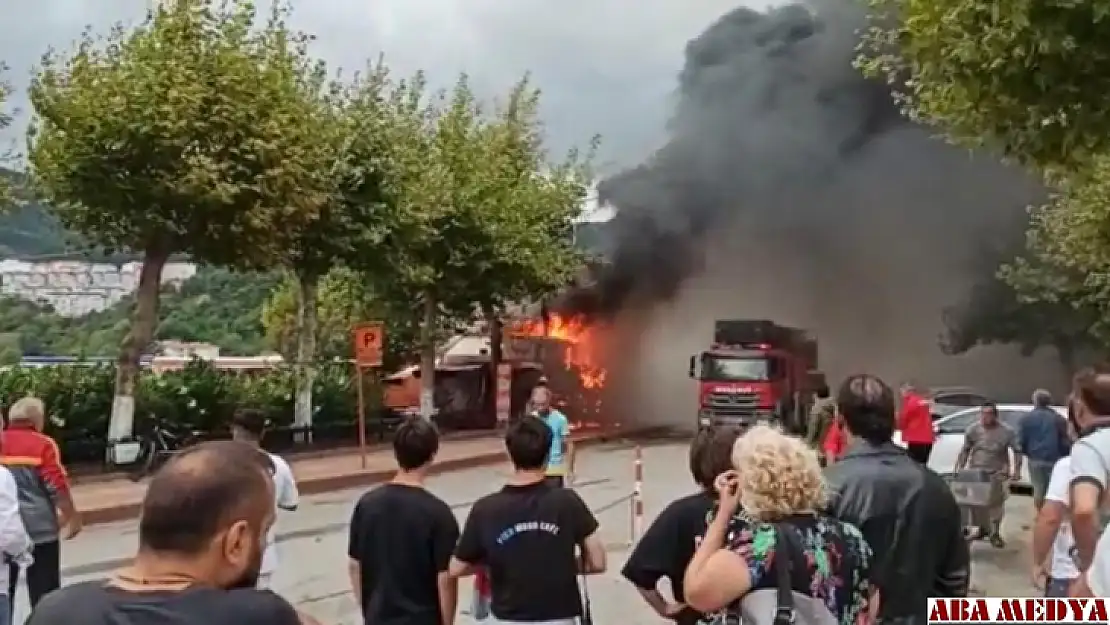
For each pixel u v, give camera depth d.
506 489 4.44
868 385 3.88
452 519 4.64
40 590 6.46
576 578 4.48
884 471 3.73
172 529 2.05
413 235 24.23
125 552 12.21
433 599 4.57
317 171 19.89
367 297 30.08
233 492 2.10
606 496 17.45
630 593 9.58
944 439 16.06
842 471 3.77
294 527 14.22
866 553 3.07
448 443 27.06
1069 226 23.91
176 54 17.75
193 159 17.16
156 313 18.88
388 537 4.54
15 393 17.75
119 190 17.55
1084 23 7.57
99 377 19.61
